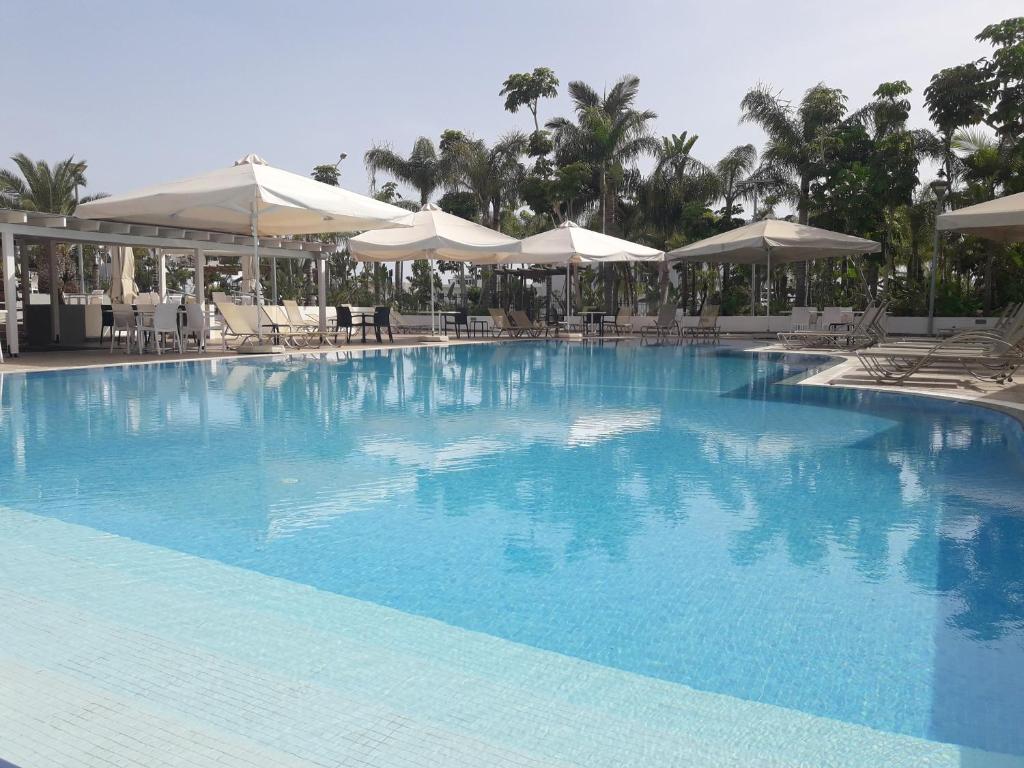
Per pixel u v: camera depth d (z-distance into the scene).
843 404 8.53
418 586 3.09
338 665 2.38
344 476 5.02
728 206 30.38
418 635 2.62
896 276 28.66
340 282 36.34
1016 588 3.08
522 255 20.52
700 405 8.47
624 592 3.03
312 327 18.94
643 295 34.00
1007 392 9.05
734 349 17.50
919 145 25.34
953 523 4.00
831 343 17.70
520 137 32.19
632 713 2.10
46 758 1.84
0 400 8.58
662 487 4.76
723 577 3.20
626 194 30.91
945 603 2.92
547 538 3.73
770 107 26.94
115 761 1.83
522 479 4.96
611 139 29.80
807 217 27.23
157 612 2.79
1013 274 23.42
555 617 2.79
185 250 18.61
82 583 3.08
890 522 4.02
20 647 2.48
